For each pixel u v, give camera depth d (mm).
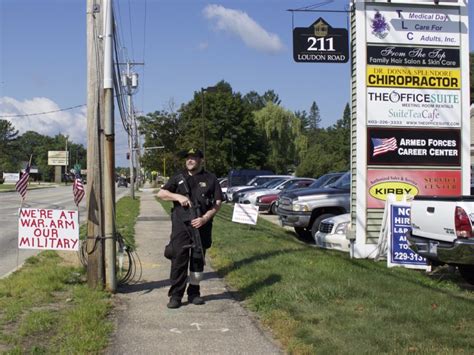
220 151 63594
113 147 7688
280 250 11297
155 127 58469
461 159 10781
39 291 7664
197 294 7262
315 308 6578
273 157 69938
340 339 5375
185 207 6992
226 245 12273
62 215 8148
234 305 7160
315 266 9305
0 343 5453
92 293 7496
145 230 16844
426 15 10711
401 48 10672
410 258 9789
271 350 5352
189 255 7109
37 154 143375
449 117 10766
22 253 12586
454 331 5633
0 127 134750
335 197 13844
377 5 10625
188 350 5348
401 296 7164
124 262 10281
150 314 6699
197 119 61938
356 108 10602
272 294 7324
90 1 7660
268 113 70000
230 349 5383
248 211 15633
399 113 10695
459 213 7562
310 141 112500
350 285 7707
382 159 10648
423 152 10719
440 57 10750
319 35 10867
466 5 10797
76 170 25016
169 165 57188
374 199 10641
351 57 10898
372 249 10625
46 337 5680
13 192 53625
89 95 7688
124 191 64562
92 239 7766
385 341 5293
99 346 5332
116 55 10484
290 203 14172
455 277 9016
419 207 8523
